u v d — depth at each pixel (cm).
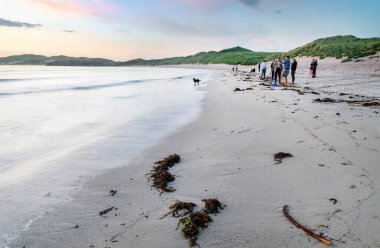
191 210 442
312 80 2583
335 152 627
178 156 681
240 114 1166
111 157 728
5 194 533
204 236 379
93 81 4012
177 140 862
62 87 2927
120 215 444
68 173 627
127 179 582
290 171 561
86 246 372
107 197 506
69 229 412
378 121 855
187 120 1163
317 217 400
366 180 487
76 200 500
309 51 6369
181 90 2519
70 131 1019
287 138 767
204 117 1195
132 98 1956
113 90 2589
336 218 392
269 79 3052
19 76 5603
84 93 2320
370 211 398
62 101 1814
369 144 653
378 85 2002
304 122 909
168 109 1462
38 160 722
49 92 2400
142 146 816
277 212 424
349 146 652
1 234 407
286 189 491
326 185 488
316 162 588
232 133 880
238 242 365
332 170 541
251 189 502
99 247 369
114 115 1316
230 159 658
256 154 676
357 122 852
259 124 955
